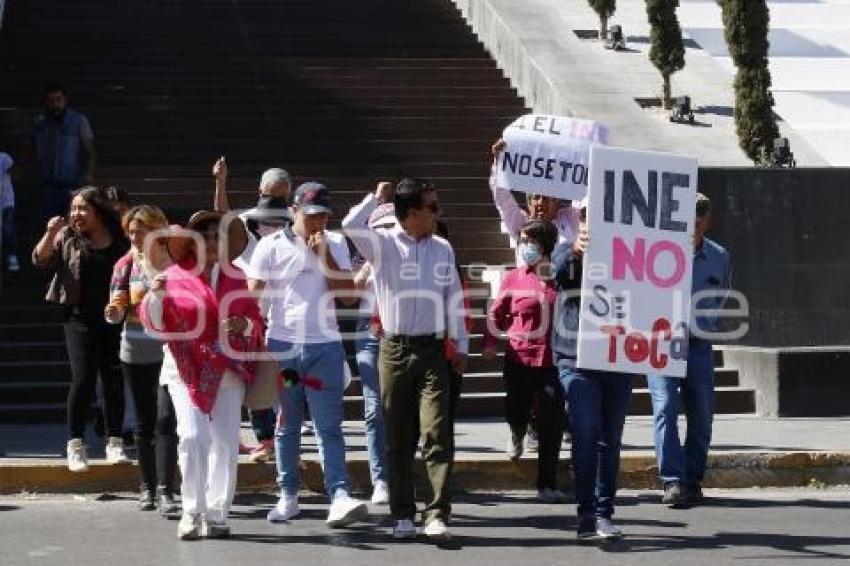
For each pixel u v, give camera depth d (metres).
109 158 28.70
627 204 15.20
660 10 30.70
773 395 22.31
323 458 15.62
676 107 29.98
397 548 14.76
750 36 28.14
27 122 29.36
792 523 16.14
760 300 24.44
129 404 18.81
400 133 30.28
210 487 15.22
